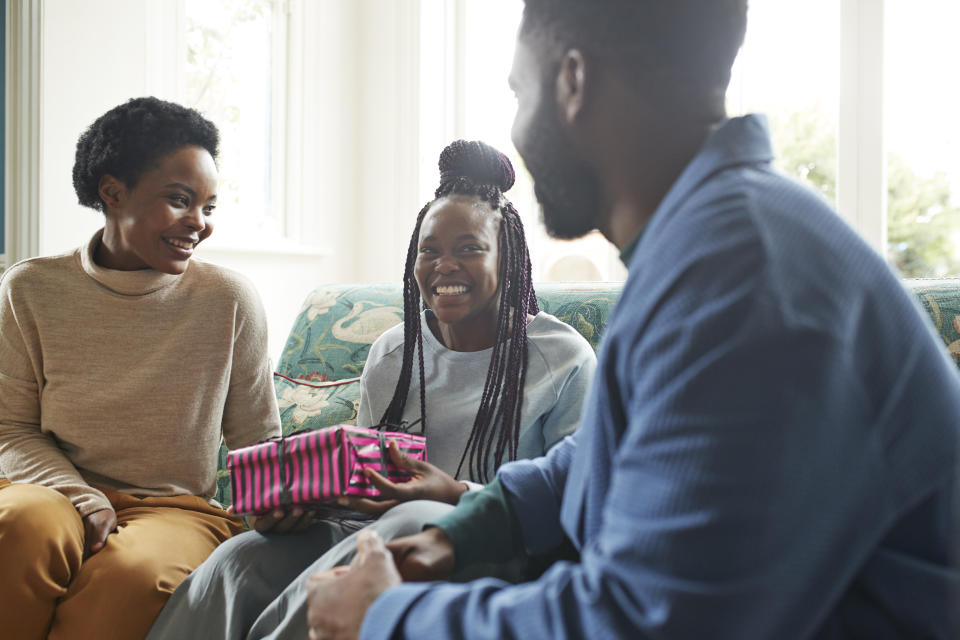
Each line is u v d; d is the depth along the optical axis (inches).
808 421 19.6
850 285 21.5
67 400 54.8
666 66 25.8
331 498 41.8
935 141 113.9
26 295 55.8
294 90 138.6
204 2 126.3
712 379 20.2
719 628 19.3
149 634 43.4
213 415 58.1
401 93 144.9
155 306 57.3
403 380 51.9
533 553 36.0
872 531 20.7
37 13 101.9
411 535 36.9
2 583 44.6
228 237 127.3
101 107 108.9
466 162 51.5
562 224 29.8
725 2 26.0
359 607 26.7
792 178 24.9
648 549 20.2
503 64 149.4
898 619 22.3
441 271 48.7
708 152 24.7
